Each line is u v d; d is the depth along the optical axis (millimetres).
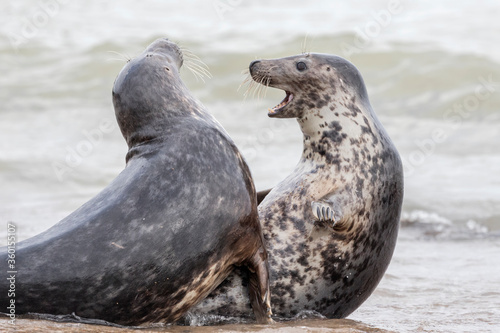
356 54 78938
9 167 55875
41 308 18984
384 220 24156
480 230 43406
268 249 23031
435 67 75250
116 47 85875
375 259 24047
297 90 25547
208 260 20328
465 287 29125
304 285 23062
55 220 41375
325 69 25469
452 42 82688
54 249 18953
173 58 23516
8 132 65438
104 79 79500
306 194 23969
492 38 84875
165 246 19578
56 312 19109
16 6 106438
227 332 19828
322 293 23328
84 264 18953
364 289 24188
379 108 71062
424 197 49312
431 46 80125
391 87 73812
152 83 21875
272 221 23609
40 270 18766
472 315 24469
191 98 22438
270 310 21562
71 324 18781
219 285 22297
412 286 29438
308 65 25469
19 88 76688
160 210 19641
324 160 24688
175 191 19938
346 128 24781
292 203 23891
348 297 23875
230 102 72938
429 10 102312
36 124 67875
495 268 33000
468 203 47875
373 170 24141
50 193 50781
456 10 101000
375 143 24547
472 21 93625
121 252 19188
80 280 18953
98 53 84875
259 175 53656
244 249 21156
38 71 81250
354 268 23500
